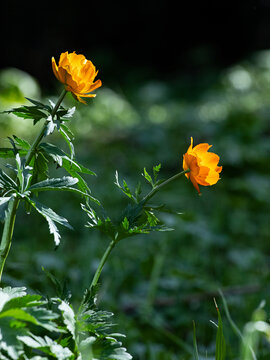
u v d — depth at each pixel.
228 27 21.55
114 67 18.86
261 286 3.96
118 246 4.71
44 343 1.58
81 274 3.89
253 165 6.96
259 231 5.66
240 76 15.56
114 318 3.32
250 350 2.10
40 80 18.97
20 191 1.75
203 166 1.84
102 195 5.87
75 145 8.05
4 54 19.05
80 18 20.48
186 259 4.65
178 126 9.98
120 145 8.60
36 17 19.56
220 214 5.75
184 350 3.16
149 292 3.60
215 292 3.89
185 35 21.92
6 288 1.72
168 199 6.18
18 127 7.37
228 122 9.19
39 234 5.21
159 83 17.03
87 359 1.67
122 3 21.31
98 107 10.78
